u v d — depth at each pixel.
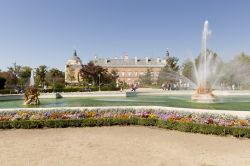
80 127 14.28
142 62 121.50
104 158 8.80
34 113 15.22
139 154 9.30
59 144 10.64
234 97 33.03
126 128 13.96
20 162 8.41
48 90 43.31
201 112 14.98
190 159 8.85
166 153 9.46
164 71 71.69
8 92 39.44
